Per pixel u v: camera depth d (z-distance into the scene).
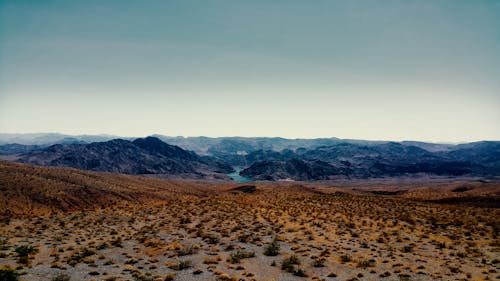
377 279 32.72
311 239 48.38
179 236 50.59
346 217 64.94
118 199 119.94
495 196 98.25
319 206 79.44
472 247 44.31
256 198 97.06
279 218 63.91
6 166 127.44
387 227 56.41
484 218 62.50
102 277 32.03
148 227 57.62
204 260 37.84
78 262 37.03
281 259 39.00
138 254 41.38
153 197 134.38
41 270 33.47
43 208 90.81
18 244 45.47
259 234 51.38
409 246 44.19
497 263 37.69
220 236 50.25
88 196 114.00
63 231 54.88
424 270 35.25
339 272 34.72
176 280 31.66
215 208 75.19
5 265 34.88
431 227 56.34
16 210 80.81
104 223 62.19
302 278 33.06
